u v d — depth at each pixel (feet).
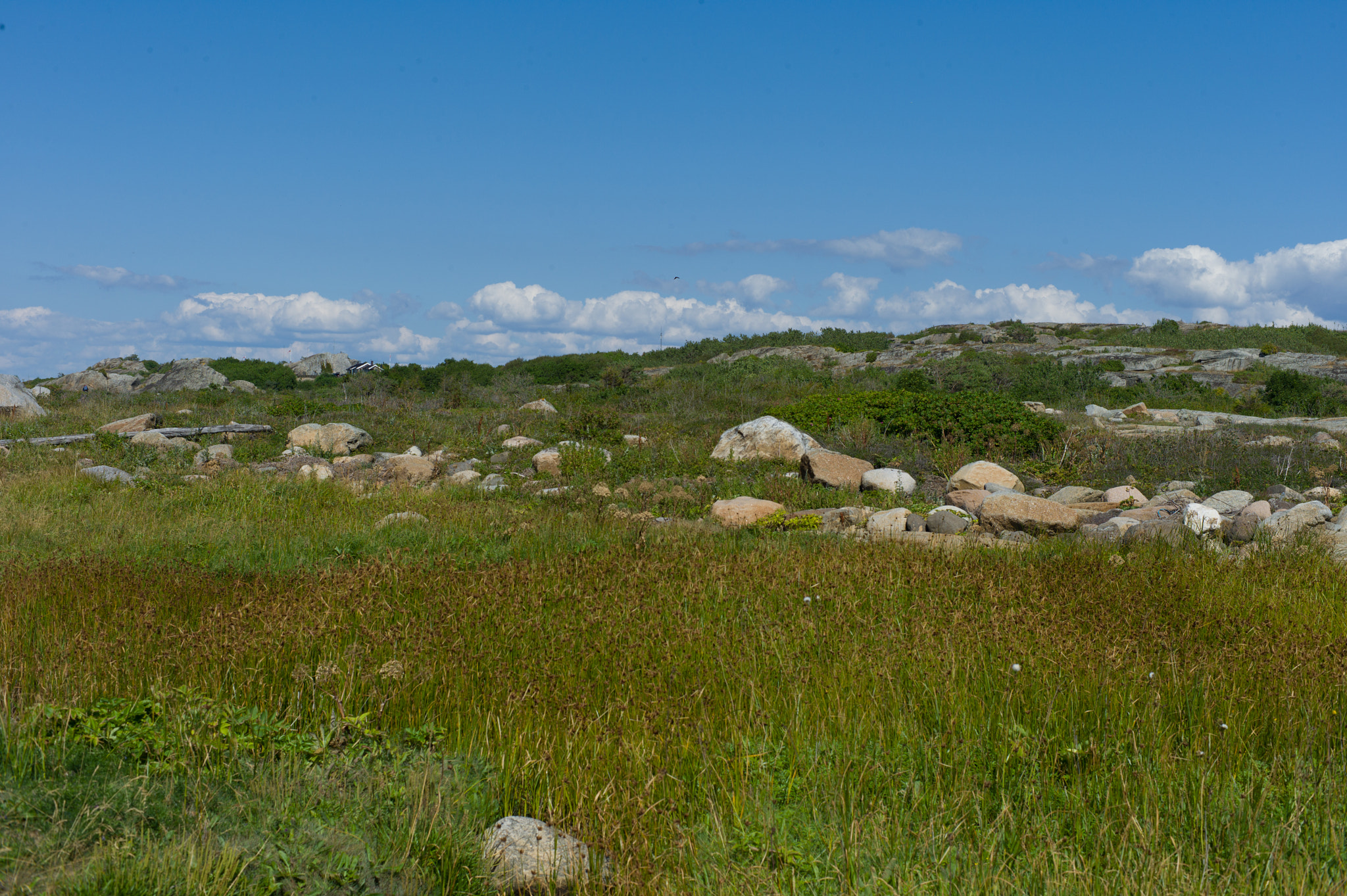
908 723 13.65
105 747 12.01
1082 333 185.16
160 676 14.69
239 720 13.12
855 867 9.93
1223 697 14.37
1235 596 22.07
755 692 14.70
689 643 17.43
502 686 15.21
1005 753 12.43
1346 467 46.60
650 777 11.84
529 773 12.35
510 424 67.82
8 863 8.93
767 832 10.55
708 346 195.83
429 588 22.20
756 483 45.57
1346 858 10.07
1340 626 19.33
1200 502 38.88
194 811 10.53
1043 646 16.47
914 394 61.77
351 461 53.11
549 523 33.94
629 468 48.55
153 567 25.43
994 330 188.44
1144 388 104.01
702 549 28.14
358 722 13.34
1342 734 13.12
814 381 121.08
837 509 38.19
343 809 11.10
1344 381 113.39
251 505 36.91
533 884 10.03
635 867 10.16
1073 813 11.20
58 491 38.37
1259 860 10.13
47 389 101.09
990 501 34.76
